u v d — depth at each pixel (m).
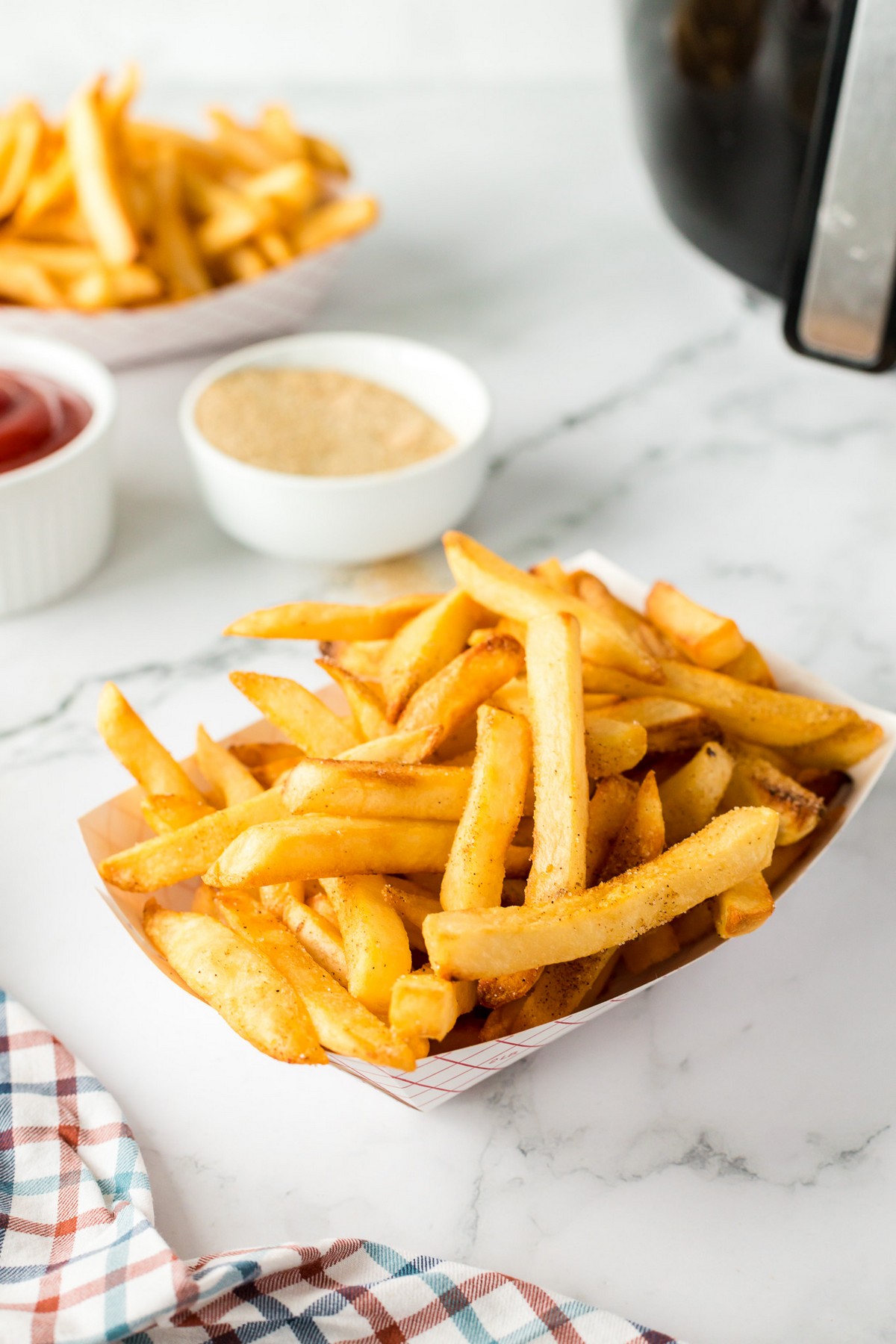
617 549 0.78
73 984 0.61
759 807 0.56
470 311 1.02
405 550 0.76
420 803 0.55
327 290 0.94
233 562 0.78
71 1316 0.51
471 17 1.34
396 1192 0.56
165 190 0.88
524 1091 0.58
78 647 0.74
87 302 0.83
